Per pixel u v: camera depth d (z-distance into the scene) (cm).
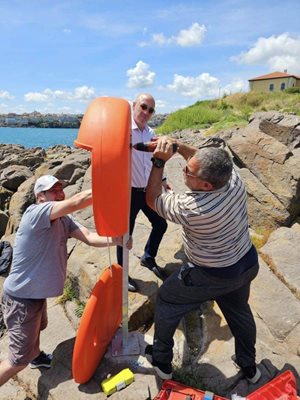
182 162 641
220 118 1980
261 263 418
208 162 220
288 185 513
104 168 222
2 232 813
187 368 303
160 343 268
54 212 261
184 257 430
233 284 246
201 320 358
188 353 317
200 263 244
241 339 274
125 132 227
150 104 348
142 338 325
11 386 312
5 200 964
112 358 303
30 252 272
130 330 347
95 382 286
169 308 260
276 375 291
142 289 376
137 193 360
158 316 263
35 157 1313
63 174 887
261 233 500
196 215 224
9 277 282
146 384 277
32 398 300
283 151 545
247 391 279
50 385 290
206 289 246
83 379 278
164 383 274
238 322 269
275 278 393
